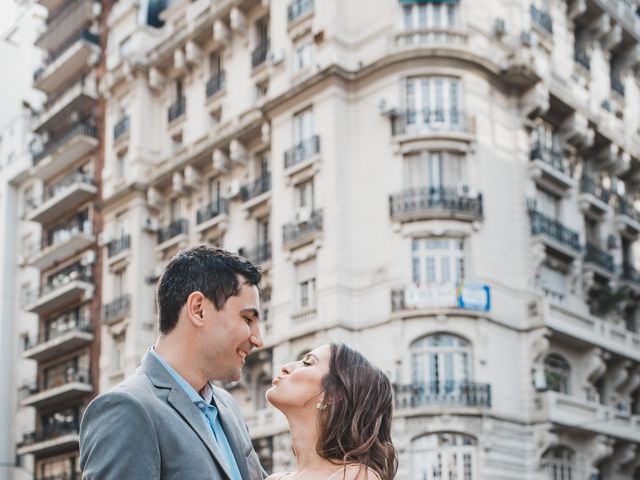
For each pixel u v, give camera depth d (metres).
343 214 25.25
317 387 3.61
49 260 38.34
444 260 24.48
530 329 25.23
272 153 27.58
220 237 30.33
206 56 32.09
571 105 28.44
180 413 3.38
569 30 30.44
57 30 38.31
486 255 24.78
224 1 30.55
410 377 23.69
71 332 34.19
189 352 3.50
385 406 3.67
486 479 23.00
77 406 35.47
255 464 3.92
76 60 37.69
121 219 34.25
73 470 35.47
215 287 3.48
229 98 30.59
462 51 25.19
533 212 26.25
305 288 25.95
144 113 33.84
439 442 23.33
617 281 30.23
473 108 25.47
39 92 42.25
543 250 26.06
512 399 24.45
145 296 32.41
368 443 3.51
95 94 36.66
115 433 3.16
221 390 4.06
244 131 29.17
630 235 32.09
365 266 25.02
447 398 23.44
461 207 24.48
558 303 25.70
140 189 33.03
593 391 27.27
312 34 27.03
